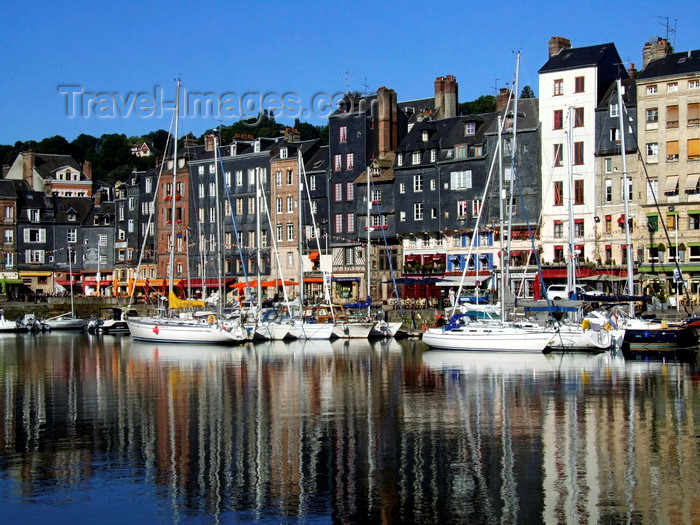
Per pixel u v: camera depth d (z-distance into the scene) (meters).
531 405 38.22
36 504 24.48
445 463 28.19
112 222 134.50
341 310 83.38
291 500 24.70
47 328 99.94
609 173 84.94
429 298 89.94
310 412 36.91
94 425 34.38
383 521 23.12
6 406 39.03
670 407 37.50
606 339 59.91
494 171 90.44
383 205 99.19
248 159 112.88
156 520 23.30
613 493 25.09
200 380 47.41
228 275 114.25
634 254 83.06
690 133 80.69
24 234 130.50
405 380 46.47
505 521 23.03
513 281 88.12
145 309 104.44
